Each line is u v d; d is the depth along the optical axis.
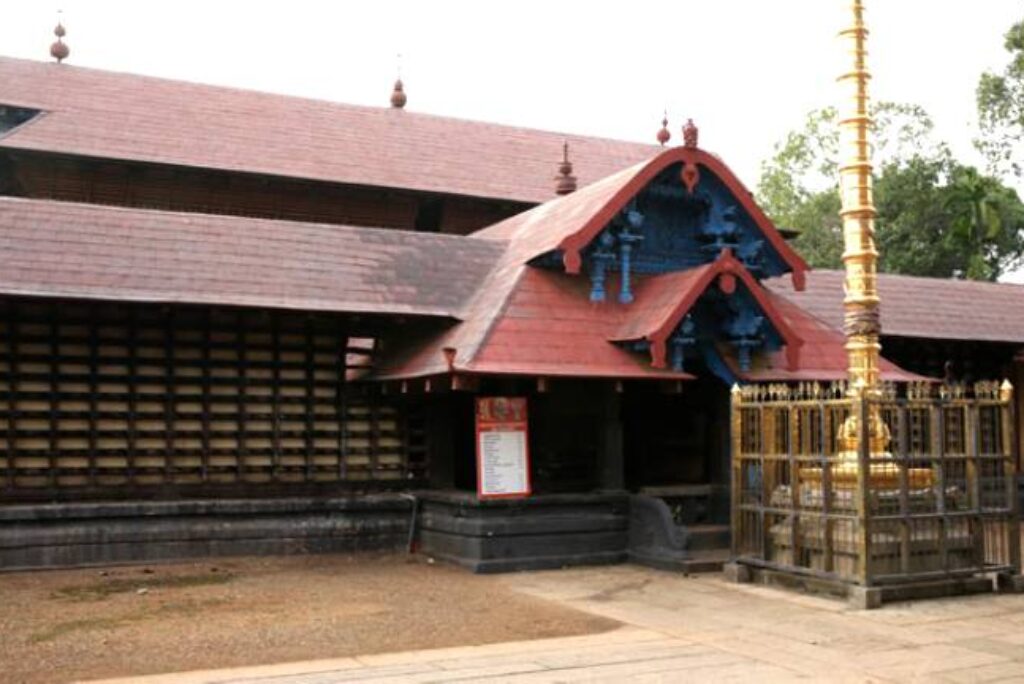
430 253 17.47
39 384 14.52
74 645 9.33
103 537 14.19
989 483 12.77
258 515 15.11
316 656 8.93
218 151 24.86
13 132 23.08
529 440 16.06
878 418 12.65
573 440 16.48
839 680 8.23
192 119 25.67
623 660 8.83
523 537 14.45
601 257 15.70
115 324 14.94
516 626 10.36
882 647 9.41
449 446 16.62
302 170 25.38
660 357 14.54
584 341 15.01
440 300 16.42
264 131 26.36
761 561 12.96
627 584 13.12
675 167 16.11
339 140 27.17
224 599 11.88
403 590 12.66
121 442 14.85
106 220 15.72
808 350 17.02
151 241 15.55
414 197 26.80
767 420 12.99
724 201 16.42
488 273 17.31
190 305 14.34
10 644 9.37
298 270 15.99
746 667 8.61
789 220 49.56
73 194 23.64
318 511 15.44
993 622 10.56
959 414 12.85
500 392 15.01
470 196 26.95
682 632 10.07
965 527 12.36
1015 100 40.50
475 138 29.64
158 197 24.41
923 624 10.45
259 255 16.06
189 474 15.23
